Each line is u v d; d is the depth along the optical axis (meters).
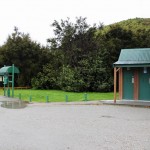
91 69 37.03
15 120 14.54
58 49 45.72
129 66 23.92
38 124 13.35
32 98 28.05
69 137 10.59
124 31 42.34
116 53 39.50
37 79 42.78
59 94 32.41
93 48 41.28
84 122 14.01
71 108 20.08
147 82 24.83
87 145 9.41
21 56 46.41
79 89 36.44
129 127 12.74
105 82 36.91
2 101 25.45
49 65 44.06
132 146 9.30
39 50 46.84
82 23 44.25
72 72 37.41
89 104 22.62
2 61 46.31
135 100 24.97
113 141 10.00
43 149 8.89
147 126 13.02
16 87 43.72
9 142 9.78
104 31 46.12
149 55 24.77
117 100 25.16
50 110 18.86
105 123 13.76
